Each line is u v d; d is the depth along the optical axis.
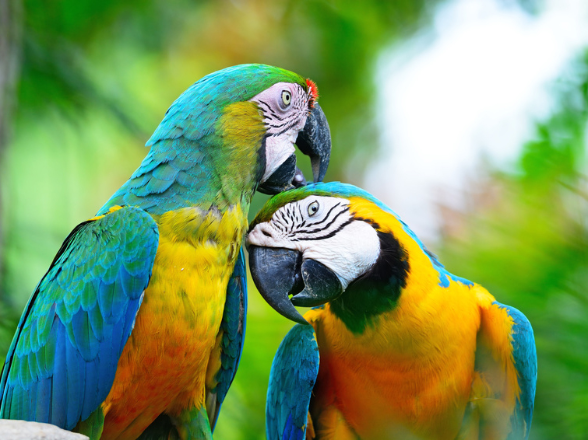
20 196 9.52
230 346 4.24
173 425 4.17
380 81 10.17
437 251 5.18
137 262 3.63
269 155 4.25
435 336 3.95
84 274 3.69
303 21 9.34
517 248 4.99
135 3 8.15
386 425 4.15
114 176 10.59
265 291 4.07
